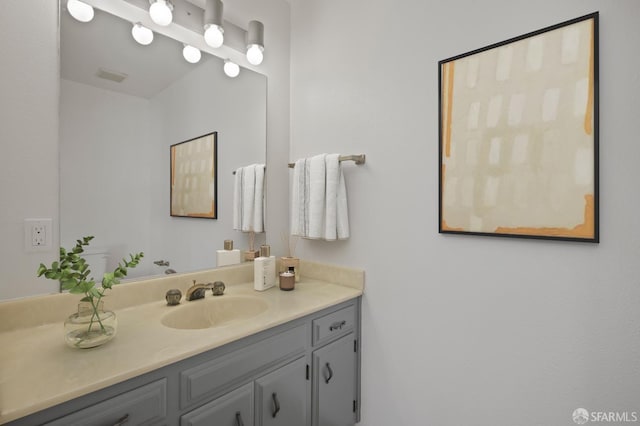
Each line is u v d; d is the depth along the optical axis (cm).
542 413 109
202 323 136
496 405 119
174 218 145
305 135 187
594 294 99
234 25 168
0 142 103
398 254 146
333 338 145
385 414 151
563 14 103
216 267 161
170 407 89
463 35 125
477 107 121
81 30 119
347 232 161
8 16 104
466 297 126
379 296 153
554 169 104
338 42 170
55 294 112
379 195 153
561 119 103
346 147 166
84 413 74
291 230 180
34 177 109
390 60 148
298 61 191
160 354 88
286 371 122
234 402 104
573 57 100
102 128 124
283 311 126
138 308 128
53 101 112
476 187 121
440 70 130
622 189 94
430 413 136
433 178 134
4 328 103
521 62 111
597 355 99
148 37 135
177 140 146
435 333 135
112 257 127
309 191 163
